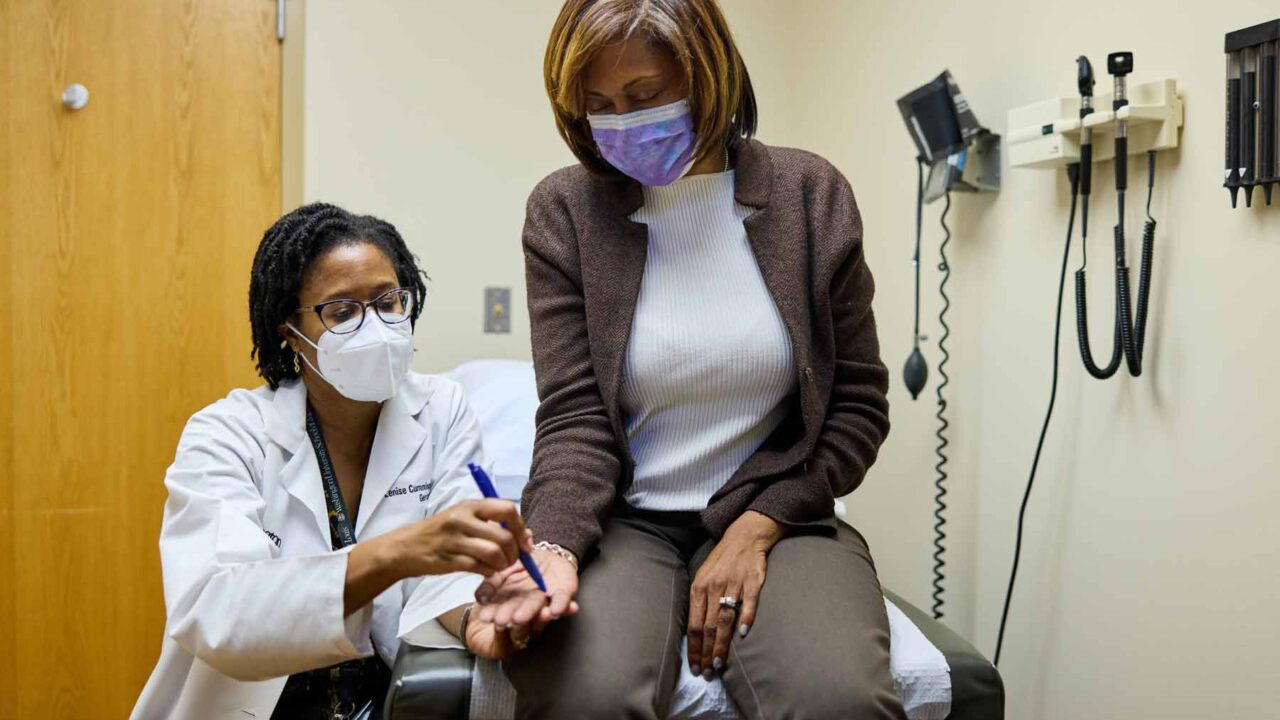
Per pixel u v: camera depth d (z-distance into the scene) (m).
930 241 2.05
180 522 1.19
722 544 1.15
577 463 1.19
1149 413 1.46
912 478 2.13
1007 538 1.80
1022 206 1.76
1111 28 1.54
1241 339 1.31
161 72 2.32
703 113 1.19
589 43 1.14
